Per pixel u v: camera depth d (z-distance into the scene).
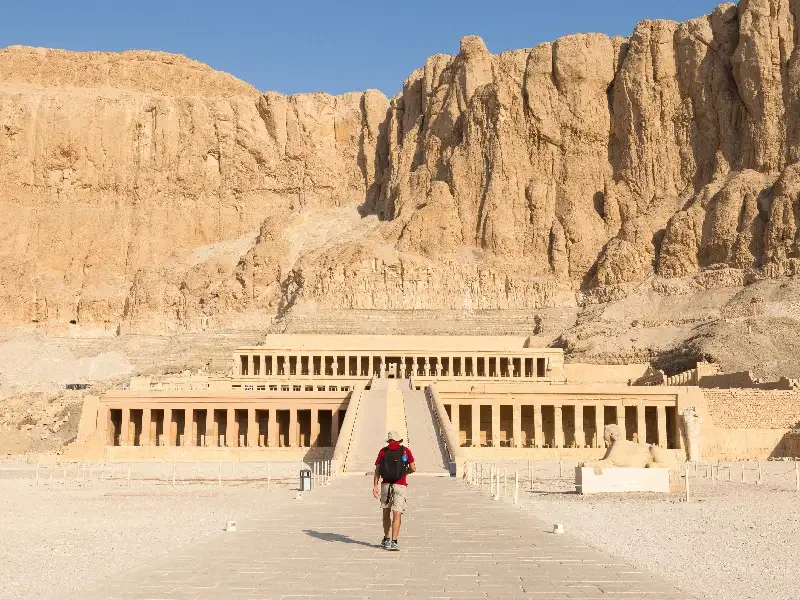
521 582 21.62
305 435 100.25
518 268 171.00
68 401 119.88
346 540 28.11
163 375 126.69
